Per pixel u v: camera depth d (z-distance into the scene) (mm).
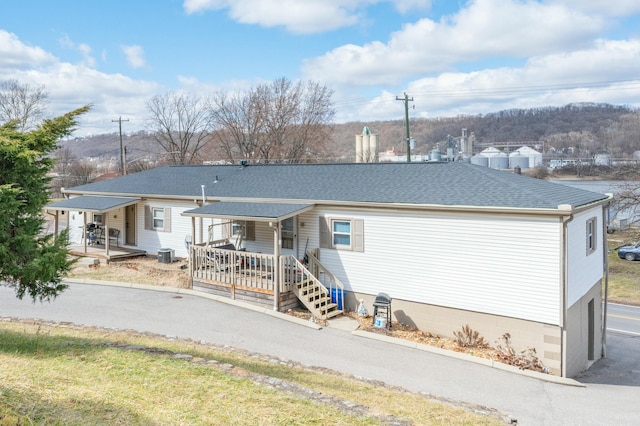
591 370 13016
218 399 6508
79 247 23234
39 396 5715
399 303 14242
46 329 11438
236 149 55219
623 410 9445
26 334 10141
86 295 16031
